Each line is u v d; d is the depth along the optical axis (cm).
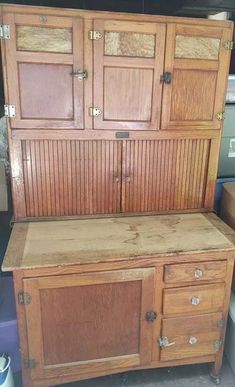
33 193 160
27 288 132
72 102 148
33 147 153
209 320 155
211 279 148
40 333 140
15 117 146
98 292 140
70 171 160
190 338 155
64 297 137
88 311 142
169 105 157
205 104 162
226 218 182
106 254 136
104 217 169
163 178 171
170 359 157
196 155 171
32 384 146
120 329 148
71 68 144
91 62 144
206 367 173
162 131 160
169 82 153
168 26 146
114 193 168
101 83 148
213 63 156
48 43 139
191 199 178
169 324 151
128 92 151
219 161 192
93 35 141
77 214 167
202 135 166
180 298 148
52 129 150
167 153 167
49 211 164
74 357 147
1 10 133
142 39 145
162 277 143
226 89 163
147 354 154
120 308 144
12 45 137
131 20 142
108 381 164
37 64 141
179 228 160
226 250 144
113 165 163
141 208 173
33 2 214
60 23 138
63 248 140
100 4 231
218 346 159
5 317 149
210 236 153
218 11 221
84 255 135
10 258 132
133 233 154
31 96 145
